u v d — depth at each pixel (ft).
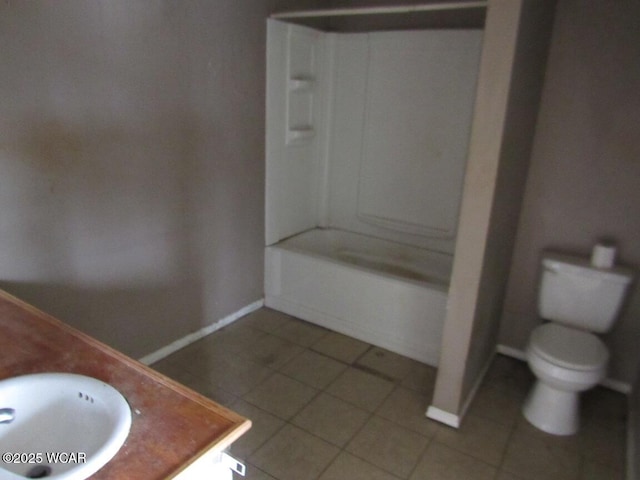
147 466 3.01
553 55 7.81
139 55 6.95
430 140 10.32
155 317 8.33
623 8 7.18
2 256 6.00
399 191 11.02
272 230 10.50
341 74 10.99
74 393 3.62
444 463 6.62
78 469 2.88
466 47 9.45
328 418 7.41
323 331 9.96
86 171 6.66
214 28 8.02
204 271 9.09
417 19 9.93
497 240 7.11
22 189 6.00
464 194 6.25
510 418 7.61
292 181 10.82
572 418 7.28
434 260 10.68
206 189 8.66
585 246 8.23
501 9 5.46
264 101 9.47
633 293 7.99
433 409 7.45
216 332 9.68
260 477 6.23
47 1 5.76
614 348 8.37
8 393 3.54
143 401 3.60
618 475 6.56
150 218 7.75
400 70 10.27
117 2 6.51
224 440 3.26
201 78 8.00
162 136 7.60
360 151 11.28
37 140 6.03
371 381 8.38
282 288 10.53
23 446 3.48
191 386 7.97
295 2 9.69
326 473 6.35
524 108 6.85
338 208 11.97
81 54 6.25
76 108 6.35
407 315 8.96
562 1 7.54
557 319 8.13
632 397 8.00
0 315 4.83
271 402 7.72
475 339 7.27
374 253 11.44
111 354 4.19
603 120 7.65
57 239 6.53
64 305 6.84
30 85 5.81
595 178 7.90
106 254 7.23
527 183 8.48
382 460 6.62
